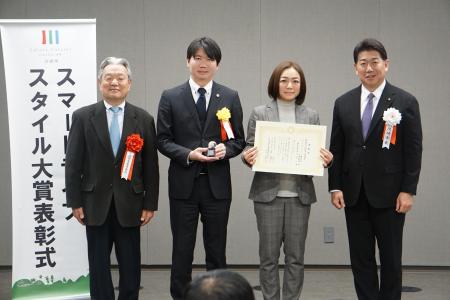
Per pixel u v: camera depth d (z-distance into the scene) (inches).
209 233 136.6
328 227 209.6
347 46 206.7
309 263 210.5
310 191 135.8
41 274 145.6
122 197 132.0
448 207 207.3
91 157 132.7
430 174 207.5
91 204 131.6
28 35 143.5
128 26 209.3
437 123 206.5
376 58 130.3
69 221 145.9
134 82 209.9
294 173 131.3
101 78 134.3
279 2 207.2
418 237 208.2
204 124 135.5
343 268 209.8
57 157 144.6
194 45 135.2
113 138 134.2
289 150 132.4
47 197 144.9
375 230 134.6
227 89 138.9
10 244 212.7
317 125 132.4
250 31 208.1
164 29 209.0
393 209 132.0
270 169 131.6
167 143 134.8
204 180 135.3
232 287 50.1
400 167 132.0
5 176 211.8
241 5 207.9
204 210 136.1
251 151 131.6
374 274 136.3
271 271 135.0
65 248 146.0
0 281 193.9
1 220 211.9
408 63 206.4
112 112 135.3
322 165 131.6
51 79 143.8
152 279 195.6
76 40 144.1
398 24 205.8
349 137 134.3
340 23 206.5
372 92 133.4
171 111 136.5
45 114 143.9
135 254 135.3
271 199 133.3
